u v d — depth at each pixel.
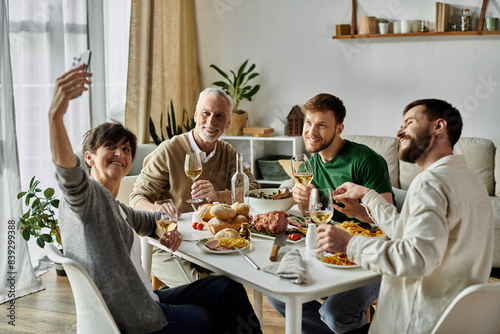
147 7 4.37
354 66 4.51
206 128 2.55
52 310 2.87
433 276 1.31
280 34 4.72
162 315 1.57
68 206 1.46
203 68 5.03
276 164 4.48
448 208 1.27
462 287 1.29
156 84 4.57
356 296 1.93
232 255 1.72
